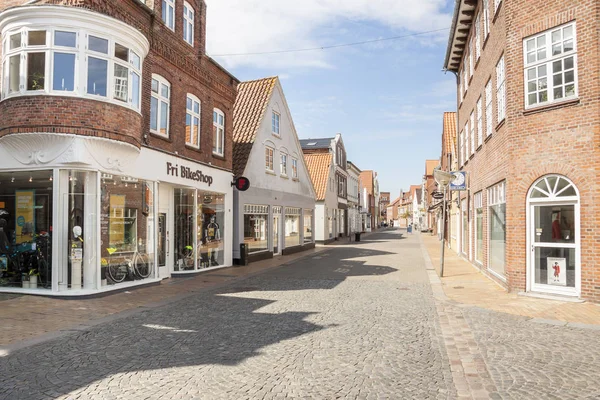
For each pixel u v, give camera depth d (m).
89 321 8.33
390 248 30.59
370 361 6.00
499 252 13.09
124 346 6.67
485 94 15.05
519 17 10.97
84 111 10.59
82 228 11.04
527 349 6.54
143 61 12.77
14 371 5.52
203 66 16.31
